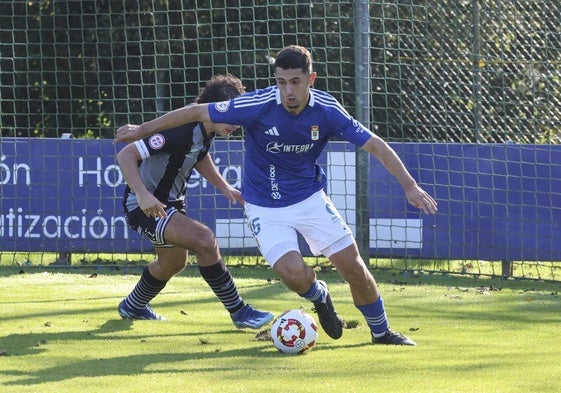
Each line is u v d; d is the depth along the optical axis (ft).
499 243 126.72
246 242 130.11
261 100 69.56
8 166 130.82
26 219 131.03
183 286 111.96
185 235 77.97
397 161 69.21
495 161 126.41
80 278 118.62
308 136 70.03
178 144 77.56
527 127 143.84
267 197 72.38
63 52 182.50
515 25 141.59
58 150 130.62
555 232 125.59
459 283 121.08
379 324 73.87
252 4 154.71
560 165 125.49
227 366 64.18
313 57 167.43
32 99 167.22
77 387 57.16
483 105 145.07
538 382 58.90
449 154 127.44
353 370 62.80
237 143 129.39
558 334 80.94
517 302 102.53
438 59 142.72
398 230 128.26
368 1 128.98
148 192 74.84
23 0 172.76
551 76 142.10
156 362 65.77
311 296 71.46
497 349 72.28
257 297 103.91
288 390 56.34
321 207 72.38
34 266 130.62
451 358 67.72
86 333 78.54
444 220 127.65
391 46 159.12
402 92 144.46
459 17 143.95
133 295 85.56
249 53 173.06
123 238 130.62
